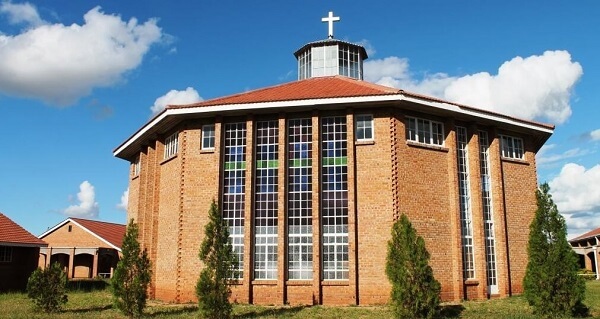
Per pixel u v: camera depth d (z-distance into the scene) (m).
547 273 19.17
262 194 24.33
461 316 19.38
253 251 23.81
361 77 33.03
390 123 23.56
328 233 23.34
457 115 25.42
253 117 24.83
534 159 29.33
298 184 24.06
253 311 20.78
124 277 20.03
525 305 21.92
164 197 27.31
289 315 19.73
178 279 24.41
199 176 24.98
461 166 26.08
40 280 21.95
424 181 24.05
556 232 19.55
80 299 26.91
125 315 20.11
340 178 23.70
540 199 20.11
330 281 22.69
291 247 23.58
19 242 34.06
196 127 25.62
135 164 34.62
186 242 24.55
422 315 17.94
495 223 26.50
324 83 28.53
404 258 18.34
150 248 27.44
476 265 25.06
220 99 26.69
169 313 20.84
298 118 24.70
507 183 27.69
